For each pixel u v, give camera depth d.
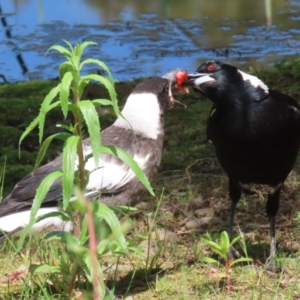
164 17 21.80
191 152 13.08
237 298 8.31
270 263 9.21
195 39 20.02
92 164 9.13
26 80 17.61
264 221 10.77
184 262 9.36
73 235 7.56
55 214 7.13
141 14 22.03
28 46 19.70
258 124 9.03
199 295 8.54
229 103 9.15
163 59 18.69
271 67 17.88
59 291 8.07
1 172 12.27
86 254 6.91
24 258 8.88
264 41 19.80
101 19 21.58
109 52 19.22
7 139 13.77
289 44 19.59
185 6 22.48
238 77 9.18
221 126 9.24
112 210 7.16
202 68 9.41
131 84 16.38
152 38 20.09
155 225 10.44
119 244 7.01
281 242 10.02
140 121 9.44
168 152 13.13
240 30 20.67
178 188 11.89
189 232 10.41
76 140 6.76
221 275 8.87
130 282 8.54
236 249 9.84
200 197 11.58
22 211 8.57
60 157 9.03
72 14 21.91
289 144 9.22
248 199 11.41
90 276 7.02
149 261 9.41
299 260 9.13
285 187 11.68
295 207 11.05
